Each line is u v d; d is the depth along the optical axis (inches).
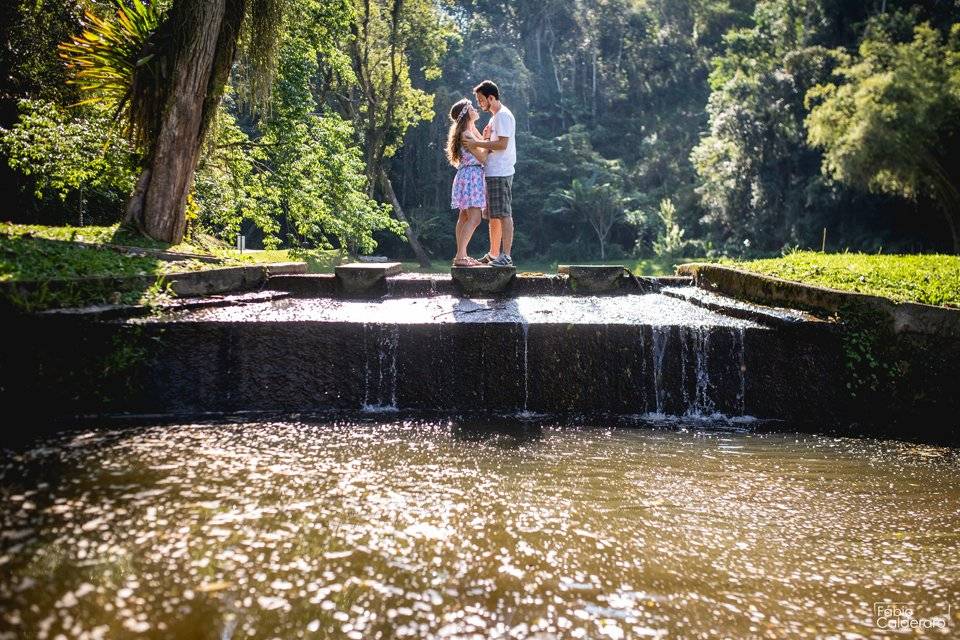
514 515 127.4
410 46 1338.6
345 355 216.4
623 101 2564.0
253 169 628.4
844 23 1562.5
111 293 220.7
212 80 339.6
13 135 421.4
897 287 253.9
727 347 222.1
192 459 153.2
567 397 221.6
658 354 222.2
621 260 2028.8
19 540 105.3
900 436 203.6
